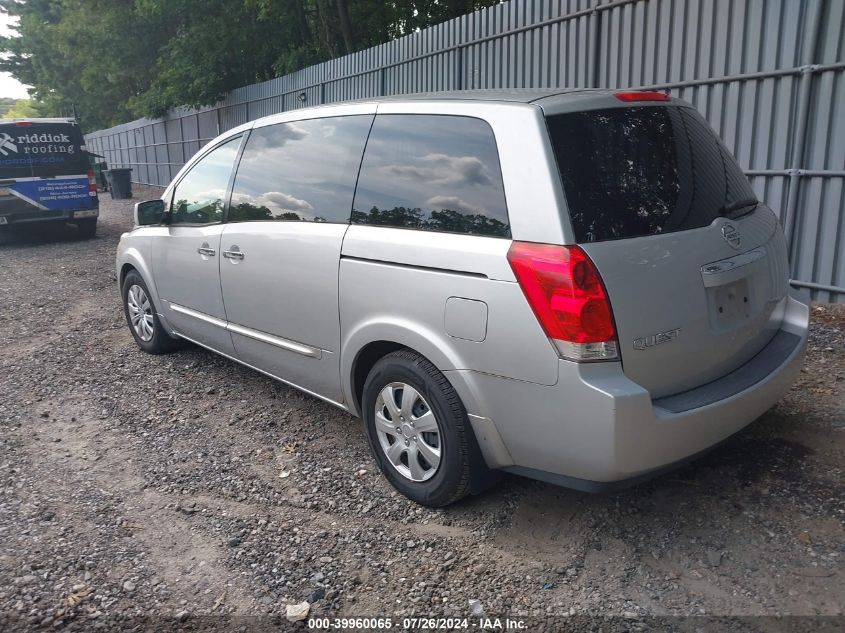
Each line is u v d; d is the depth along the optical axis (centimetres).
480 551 314
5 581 304
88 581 304
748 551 302
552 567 300
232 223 460
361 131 381
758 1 628
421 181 341
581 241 280
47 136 1352
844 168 592
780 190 640
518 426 299
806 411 420
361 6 1875
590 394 272
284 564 313
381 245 346
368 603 287
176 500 370
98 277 1002
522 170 298
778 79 625
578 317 273
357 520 344
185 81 2041
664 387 294
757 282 332
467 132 326
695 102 698
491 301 297
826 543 303
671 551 305
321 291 382
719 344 312
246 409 484
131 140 3047
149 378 553
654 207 302
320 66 1443
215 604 289
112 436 452
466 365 310
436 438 336
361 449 418
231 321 471
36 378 567
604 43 781
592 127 306
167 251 532
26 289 934
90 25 2839
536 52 875
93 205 1416
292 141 428
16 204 1330
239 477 391
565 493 353
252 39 2016
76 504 368
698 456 305
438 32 1054
